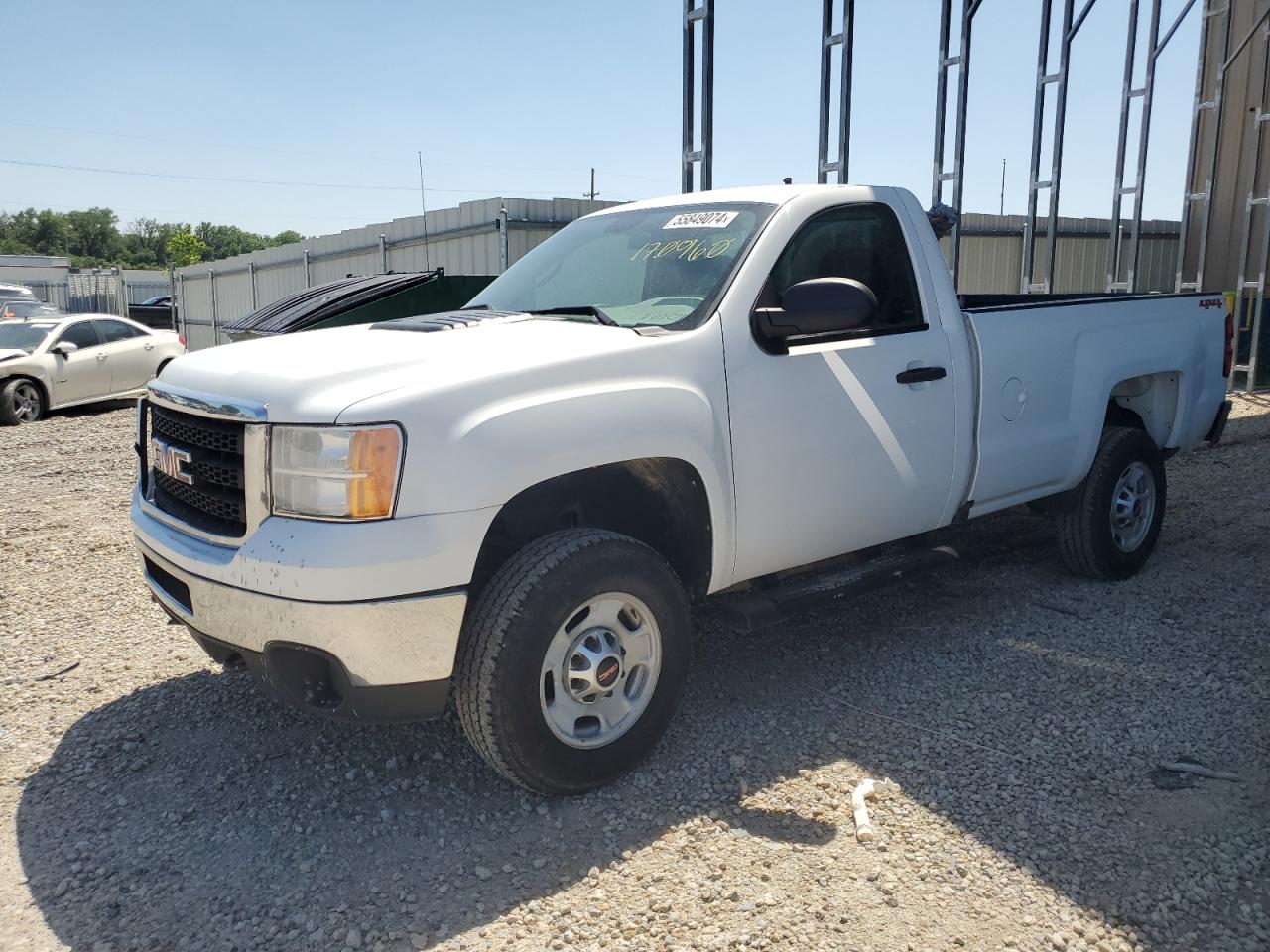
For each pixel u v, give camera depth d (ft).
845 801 10.43
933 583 17.47
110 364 46.83
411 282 29.53
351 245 73.92
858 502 12.74
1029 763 11.15
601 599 10.30
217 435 10.03
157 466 11.21
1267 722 11.99
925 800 10.41
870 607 16.33
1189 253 47.75
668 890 9.01
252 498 9.55
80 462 32.07
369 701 9.44
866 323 11.14
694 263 12.32
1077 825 9.89
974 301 19.02
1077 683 13.21
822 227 12.87
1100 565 16.80
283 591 9.16
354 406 9.12
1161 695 12.79
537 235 59.36
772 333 11.50
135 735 12.18
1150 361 16.99
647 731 10.86
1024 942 8.24
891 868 9.27
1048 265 41.19
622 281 12.87
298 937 8.46
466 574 9.42
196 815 10.39
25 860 9.64
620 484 11.68
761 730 12.05
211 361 10.98
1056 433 15.46
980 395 14.11
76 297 117.80
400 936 8.45
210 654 10.80
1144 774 10.87
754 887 9.03
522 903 8.86
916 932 8.38
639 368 10.62
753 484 11.56
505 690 9.66
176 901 8.96
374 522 9.07
